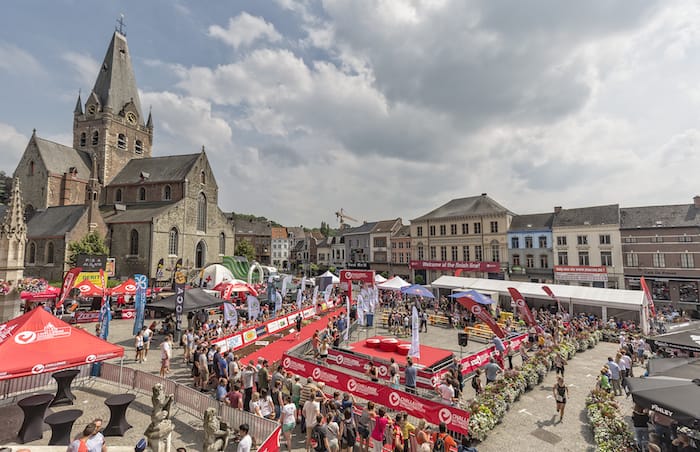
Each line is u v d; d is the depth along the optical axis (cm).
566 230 4253
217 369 1356
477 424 1037
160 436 820
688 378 934
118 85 5947
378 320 3089
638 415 1058
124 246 4547
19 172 5112
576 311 2870
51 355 941
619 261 3897
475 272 4853
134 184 5319
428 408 1050
